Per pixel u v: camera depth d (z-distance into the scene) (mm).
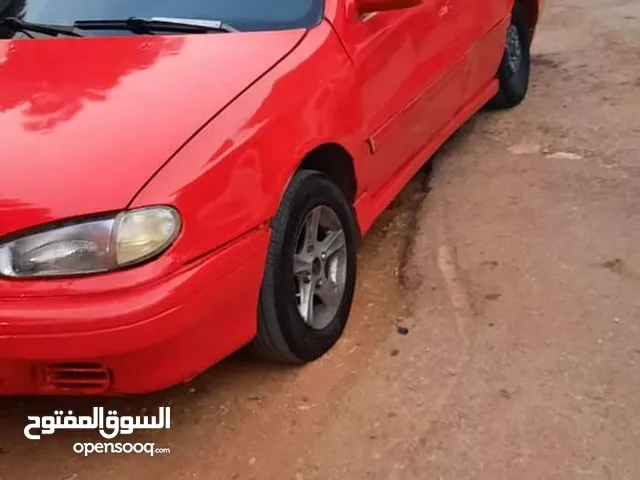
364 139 3891
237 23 3832
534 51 7414
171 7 3924
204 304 2961
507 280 4102
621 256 4230
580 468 2975
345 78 3725
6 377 2928
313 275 3613
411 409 3328
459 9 4832
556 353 3562
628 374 3414
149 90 3324
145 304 2801
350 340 3779
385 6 3920
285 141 3318
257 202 3166
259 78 3414
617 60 7012
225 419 3400
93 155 2988
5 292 2799
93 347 2791
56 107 3250
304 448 3201
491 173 5227
